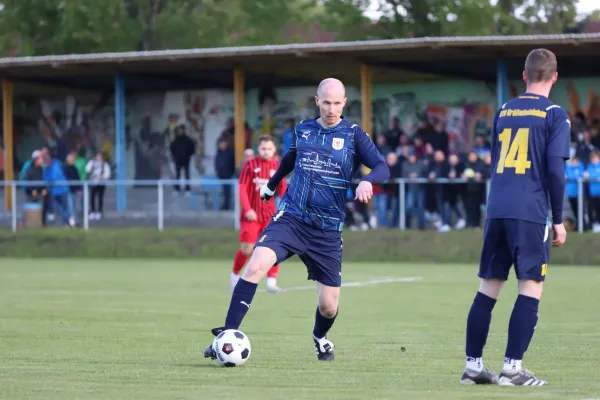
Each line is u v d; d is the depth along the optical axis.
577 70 55.78
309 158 15.25
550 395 12.40
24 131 69.75
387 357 16.73
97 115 68.38
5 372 14.88
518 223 13.24
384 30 82.75
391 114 61.06
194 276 37.25
